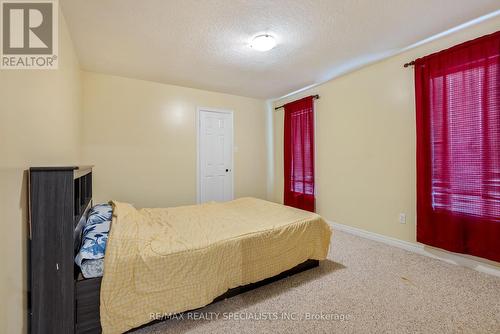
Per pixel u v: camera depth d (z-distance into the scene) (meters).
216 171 4.34
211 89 4.12
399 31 2.27
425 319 1.56
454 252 2.27
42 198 1.26
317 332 1.46
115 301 1.34
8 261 1.13
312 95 3.96
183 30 2.22
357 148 3.26
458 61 2.21
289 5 1.87
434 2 1.85
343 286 1.97
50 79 1.72
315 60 2.90
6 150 1.12
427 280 2.04
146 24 2.12
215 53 2.69
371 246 2.84
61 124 2.00
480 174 2.09
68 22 2.08
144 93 3.63
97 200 3.32
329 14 1.99
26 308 1.27
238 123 4.57
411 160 2.67
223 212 2.60
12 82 1.20
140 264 1.41
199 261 1.59
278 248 1.98
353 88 3.30
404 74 2.71
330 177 3.66
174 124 3.89
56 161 1.87
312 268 2.28
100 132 3.33
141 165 3.62
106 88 3.36
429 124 2.43
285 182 4.47
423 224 2.48
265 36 2.30
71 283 1.30
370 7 1.90
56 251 1.28
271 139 4.99
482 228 2.09
